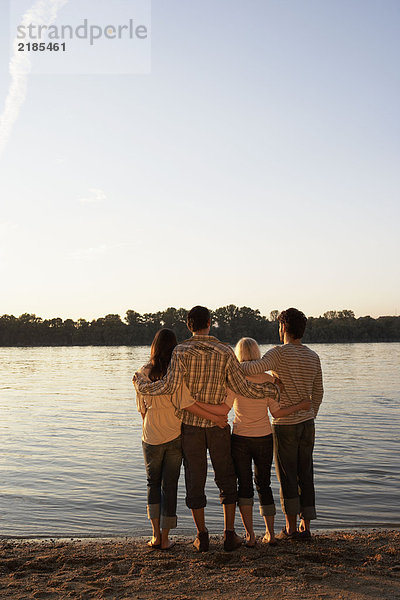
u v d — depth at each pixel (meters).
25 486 8.67
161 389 4.52
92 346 194.12
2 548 5.43
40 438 14.22
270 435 4.86
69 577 4.32
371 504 7.42
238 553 4.73
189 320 4.81
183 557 4.72
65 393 31.09
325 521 6.59
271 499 4.96
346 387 31.12
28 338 196.25
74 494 8.13
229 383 4.67
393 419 17.50
